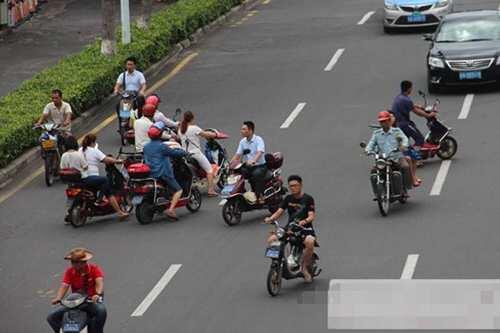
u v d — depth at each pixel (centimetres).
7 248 4753
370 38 8269
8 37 9175
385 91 6819
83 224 4984
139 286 4228
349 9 9481
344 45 8106
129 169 4909
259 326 3784
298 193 4094
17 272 4484
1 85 7575
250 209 4853
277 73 7475
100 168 5716
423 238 4509
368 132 6047
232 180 4834
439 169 5350
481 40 6800
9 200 5403
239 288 4134
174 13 8756
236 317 3875
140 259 4500
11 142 5850
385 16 8344
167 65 7956
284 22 9150
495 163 5375
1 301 4219
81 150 5006
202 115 6612
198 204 5075
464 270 4141
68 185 5059
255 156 4875
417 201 4959
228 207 4806
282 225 4772
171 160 4969
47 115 5747
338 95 6831
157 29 8188
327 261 4328
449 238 4484
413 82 6975
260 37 8638
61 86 6775
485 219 4669
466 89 6775
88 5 10656
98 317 3581
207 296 4081
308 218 4062
